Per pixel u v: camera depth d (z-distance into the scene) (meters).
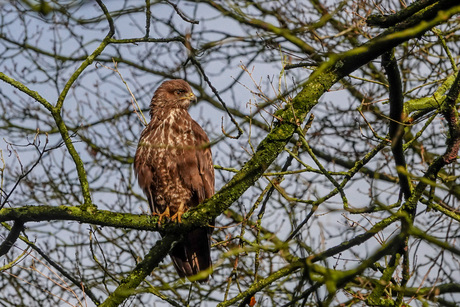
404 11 8.95
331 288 7.58
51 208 10.20
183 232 9.85
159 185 12.07
